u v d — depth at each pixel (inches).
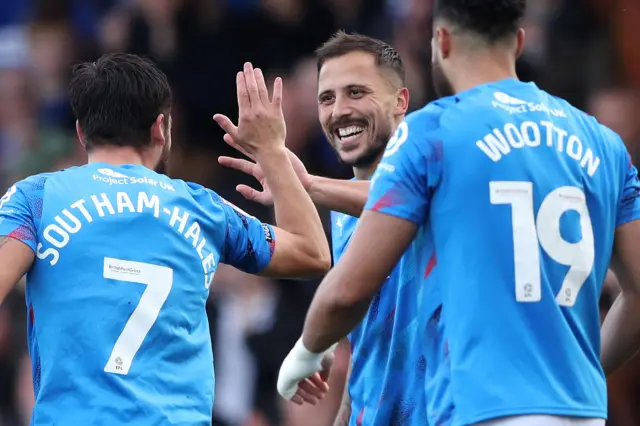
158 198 622.8
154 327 604.1
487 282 559.2
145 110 642.8
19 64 1657.2
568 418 554.9
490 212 563.2
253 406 1195.9
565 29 1476.4
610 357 634.2
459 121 572.4
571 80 1450.5
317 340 600.4
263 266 649.6
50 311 600.4
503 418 548.4
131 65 646.5
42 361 600.4
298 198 660.1
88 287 600.7
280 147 662.5
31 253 603.8
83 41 1625.2
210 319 1192.8
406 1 1507.1
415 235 575.8
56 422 586.9
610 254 593.9
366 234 571.5
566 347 561.0
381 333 675.4
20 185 618.8
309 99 1369.3
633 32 1462.8
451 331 564.4
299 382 706.8
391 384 655.8
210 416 618.8
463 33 588.7
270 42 1533.0
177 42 1544.0
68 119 1590.8
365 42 753.6
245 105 657.6
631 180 606.5
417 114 580.4
